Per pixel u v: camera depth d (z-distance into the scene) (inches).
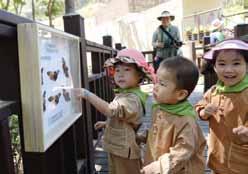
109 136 75.4
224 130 68.4
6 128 38.9
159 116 61.9
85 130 87.0
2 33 39.4
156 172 56.0
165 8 543.2
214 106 69.2
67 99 62.4
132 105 70.8
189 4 533.6
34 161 48.0
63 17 85.0
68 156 69.0
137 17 550.9
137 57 73.1
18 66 44.2
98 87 132.3
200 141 61.0
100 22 644.1
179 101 59.9
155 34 240.4
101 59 143.3
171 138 59.1
